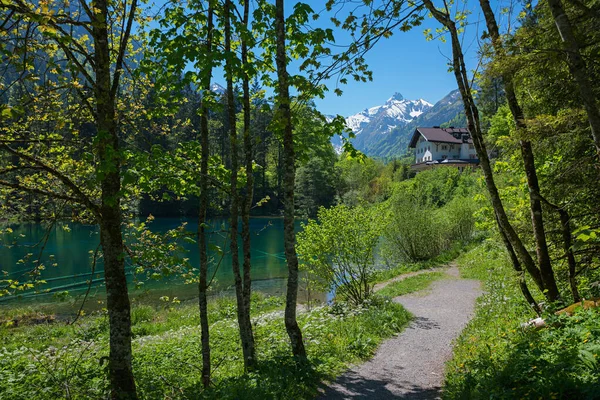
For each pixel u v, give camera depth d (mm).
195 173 7012
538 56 5523
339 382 6648
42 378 7438
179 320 15000
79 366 8203
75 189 5578
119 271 5758
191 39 5848
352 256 13195
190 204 56844
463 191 37719
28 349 10016
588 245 6961
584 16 5625
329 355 7805
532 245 8562
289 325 7305
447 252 23875
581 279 7961
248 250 7723
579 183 6691
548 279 7398
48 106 6160
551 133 6078
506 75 5969
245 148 7719
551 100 7102
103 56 5676
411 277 18250
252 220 60781
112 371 5645
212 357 9281
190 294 19875
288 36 6852
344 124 6969
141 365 8664
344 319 10914
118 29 7086
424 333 9844
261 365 6773
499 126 19016
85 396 6547
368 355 8156
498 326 8398
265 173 74500
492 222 14539
